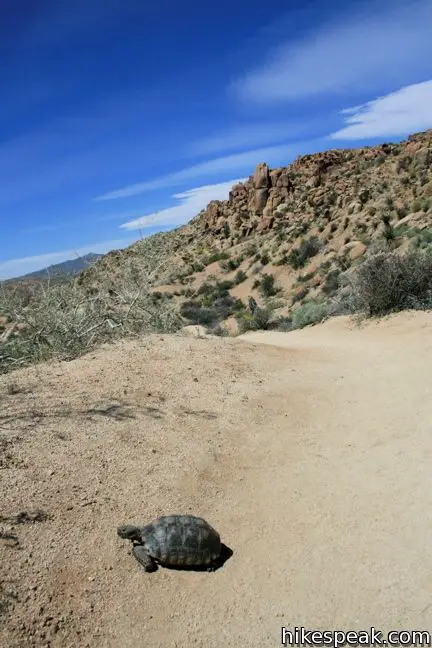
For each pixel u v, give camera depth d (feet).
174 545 12.84
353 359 32.89
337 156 236.63
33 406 20.30
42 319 28.71
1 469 15.16
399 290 44.60
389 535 13.76
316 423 22.43
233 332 77.71
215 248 207.51
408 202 130.00
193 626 11.31
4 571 11.51
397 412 22.33
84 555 12.75
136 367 26.37
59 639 10.57
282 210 203.00
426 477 16.33
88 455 17.10
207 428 20.92
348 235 131.13
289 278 132.16
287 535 14.38
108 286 34.53
